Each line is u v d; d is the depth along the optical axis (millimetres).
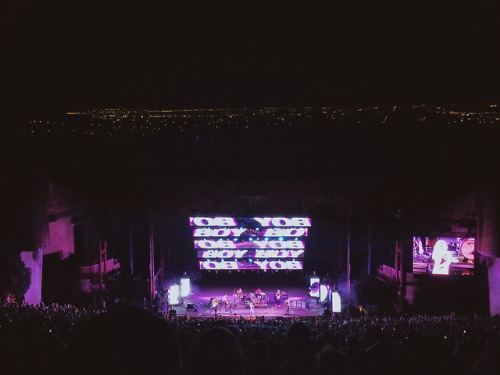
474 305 41656
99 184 49875
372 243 49469
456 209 42500
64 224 46719
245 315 44500
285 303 44906
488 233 39281
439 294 42344
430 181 44125
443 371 3367
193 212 49625
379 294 44250
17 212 39312
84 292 44500
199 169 49094
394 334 22016
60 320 22062
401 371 3438
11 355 4855
